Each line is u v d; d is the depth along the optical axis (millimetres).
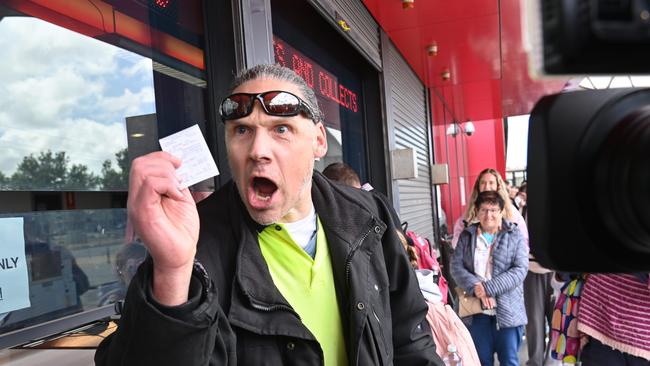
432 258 2836
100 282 1592
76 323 1493
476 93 8352
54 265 1439
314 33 3535
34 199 1392
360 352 1169
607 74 403
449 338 2082
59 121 1458
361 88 4754
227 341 976
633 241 528
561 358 2377
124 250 1690
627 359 2029
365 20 4242
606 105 542
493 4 4266
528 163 603
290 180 1133
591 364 2168
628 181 494
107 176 1613
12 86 1331
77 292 1510
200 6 2141
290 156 1121
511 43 5453
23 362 1277
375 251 1317
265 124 1100
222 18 2148
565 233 556
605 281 2072
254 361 1046
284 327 1053
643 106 531
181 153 922
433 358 1430
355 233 1273
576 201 550
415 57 5906
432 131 7602
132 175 789
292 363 1055
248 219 1187
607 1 373
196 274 838
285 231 1195
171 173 794
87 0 1566
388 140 4723
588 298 2152
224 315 988
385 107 4727
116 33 1675
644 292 1944
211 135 2133
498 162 12023
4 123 1307
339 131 4031
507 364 3227
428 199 6836
